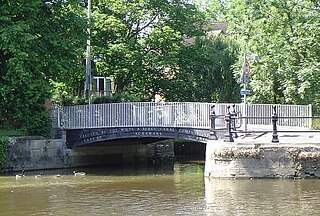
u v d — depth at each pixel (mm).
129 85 46219
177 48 45094
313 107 37625
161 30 44438
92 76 44688
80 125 33625
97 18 42000
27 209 18875
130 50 43000
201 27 48719
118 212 18234
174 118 31391
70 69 34000
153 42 44125
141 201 20188
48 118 33594
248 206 18703
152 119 31984
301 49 38750
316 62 37781
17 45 30844
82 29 35219
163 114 31688
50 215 17891
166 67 45531
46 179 27250
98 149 35656
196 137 30594
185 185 24016
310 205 18656
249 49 40156
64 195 21828
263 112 31734
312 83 37531
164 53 45281
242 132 25484
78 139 33688
